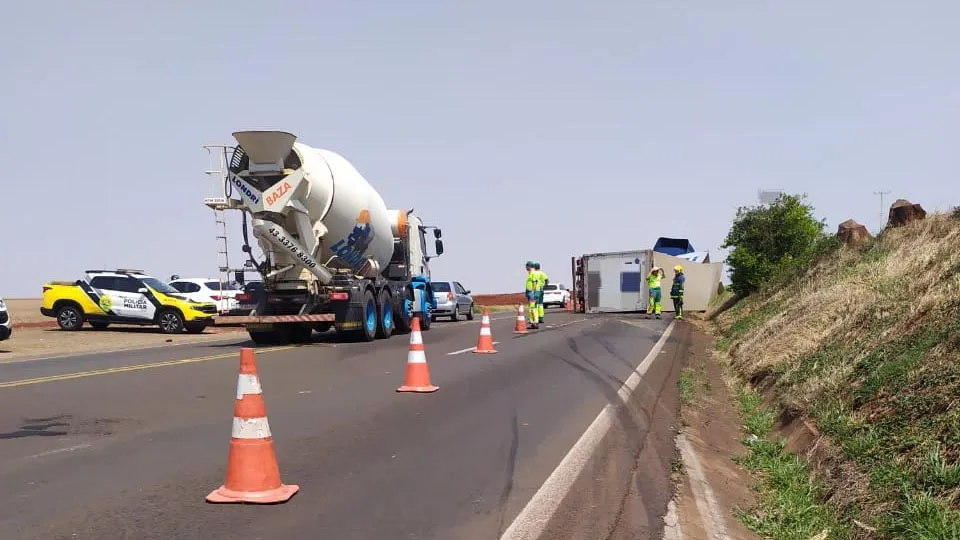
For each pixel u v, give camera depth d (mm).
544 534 5156
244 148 17297
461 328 27188
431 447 7594
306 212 17984
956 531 4625
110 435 7949
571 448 7621
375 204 20578
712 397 11672
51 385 11477
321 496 5914
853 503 5738
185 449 7336
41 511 5418
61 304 26703
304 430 8336
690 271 41156
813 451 7250
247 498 5676
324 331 23266
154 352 17688
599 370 13961
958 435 5535
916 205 15703
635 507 5777
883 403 6977
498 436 8148
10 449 7289
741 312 25531
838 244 19156
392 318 22344
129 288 26344
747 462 7793
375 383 11953
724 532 5461
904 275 10891
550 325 28469
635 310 39156
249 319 18438
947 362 6621
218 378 12344
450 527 5254
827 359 9641
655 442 7969
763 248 28203
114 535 4949
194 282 30156
